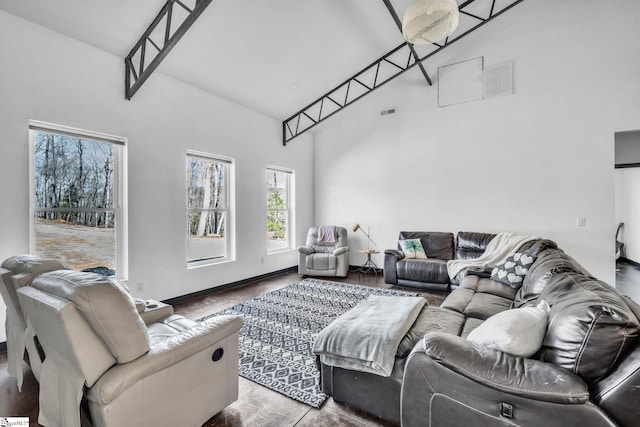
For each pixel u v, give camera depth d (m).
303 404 1.83
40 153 2.87
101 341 1.27
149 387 1.33
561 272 2.03
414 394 1.37
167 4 2.76
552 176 4.16
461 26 4.34
